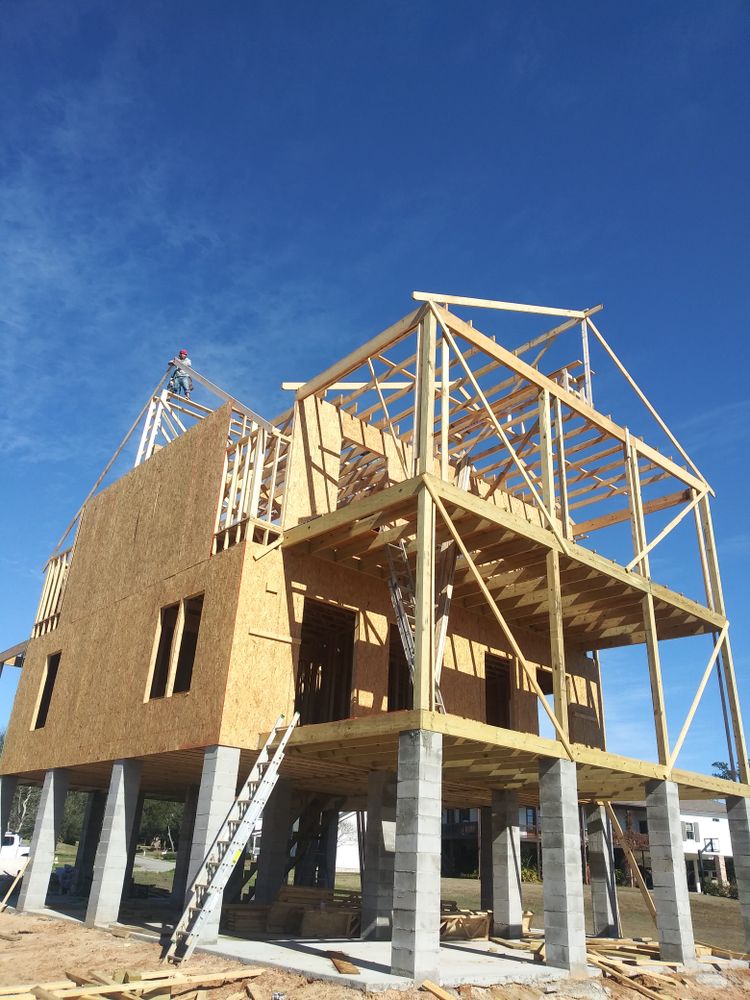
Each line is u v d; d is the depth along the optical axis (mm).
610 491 21062
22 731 21734
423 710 10758
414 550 15516
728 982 13383
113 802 16016
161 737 15117
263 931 14844
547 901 12219
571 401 16844
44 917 16984
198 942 11984
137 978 9719
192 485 17828
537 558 15383
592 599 17219
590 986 11383
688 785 15688
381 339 15242
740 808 17000
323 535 15203
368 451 19547
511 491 21469
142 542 19047
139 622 17781
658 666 16031
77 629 20656
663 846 14617
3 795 22047
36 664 22453
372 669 16016
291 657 14891
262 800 12398
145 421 22984
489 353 15180
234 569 14977
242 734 13789
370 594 16594
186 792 21969
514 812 17812
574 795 12797
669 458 19312
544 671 20422
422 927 9797
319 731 12547
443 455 13469
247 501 15836
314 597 15570
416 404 14203
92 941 13250
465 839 46719
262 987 9602
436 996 9227
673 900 14148
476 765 14102
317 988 9469
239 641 14266
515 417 18844
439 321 14305
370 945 12820
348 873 43250
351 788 18578
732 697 18031
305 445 17047
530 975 10969
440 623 14422
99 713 17875
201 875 12211
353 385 18391
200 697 14422
